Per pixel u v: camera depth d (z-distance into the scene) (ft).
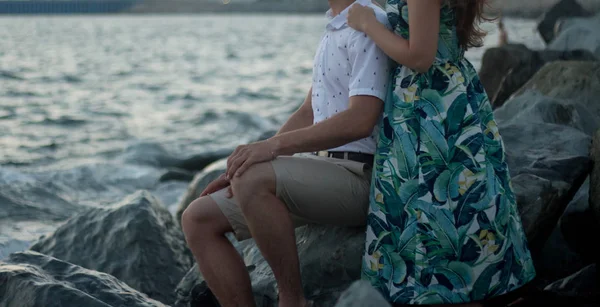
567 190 10.82
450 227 8.42
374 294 6.08
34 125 45.93
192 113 51.34
